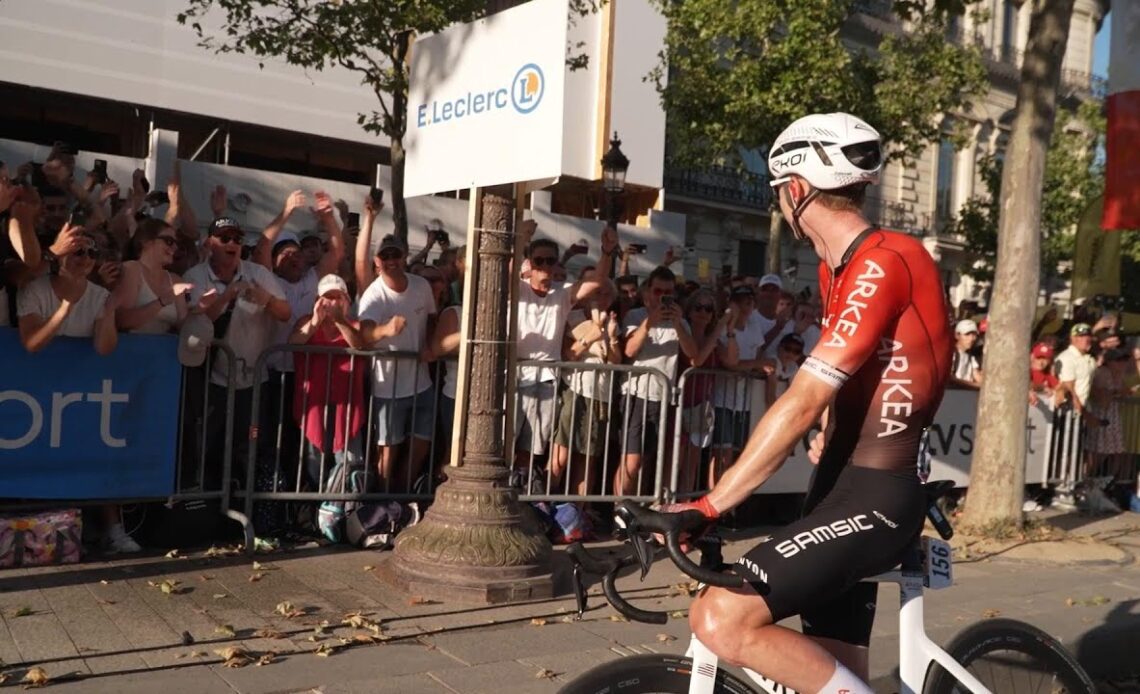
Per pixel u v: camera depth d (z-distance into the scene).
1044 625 4.76
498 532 4.79
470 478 4.89
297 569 5.02
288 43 10.84
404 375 5.66
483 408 4.93
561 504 6.02
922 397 2.15
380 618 4.32
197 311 5.07
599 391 5.99
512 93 4.60
